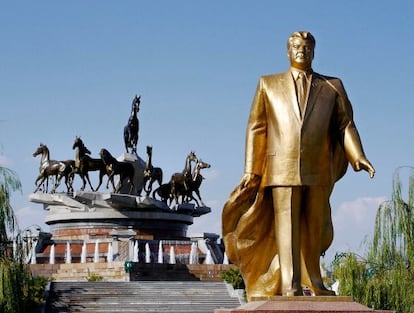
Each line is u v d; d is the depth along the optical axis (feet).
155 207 184.14
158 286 125.49
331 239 45.44
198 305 119.14
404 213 85.56
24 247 98.02
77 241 171.63
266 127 45.37
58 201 183.52
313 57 45.47
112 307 116.37
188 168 196.95
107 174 187.21
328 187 44.34
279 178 43.78
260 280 46.37
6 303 90.27
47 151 191.42
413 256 84.48
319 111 44.11
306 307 41.01
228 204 45.68
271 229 46.03
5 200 94.32
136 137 195.11
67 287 121.29
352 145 44.37
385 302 83.41
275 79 45.24
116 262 143.33
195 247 171.12
